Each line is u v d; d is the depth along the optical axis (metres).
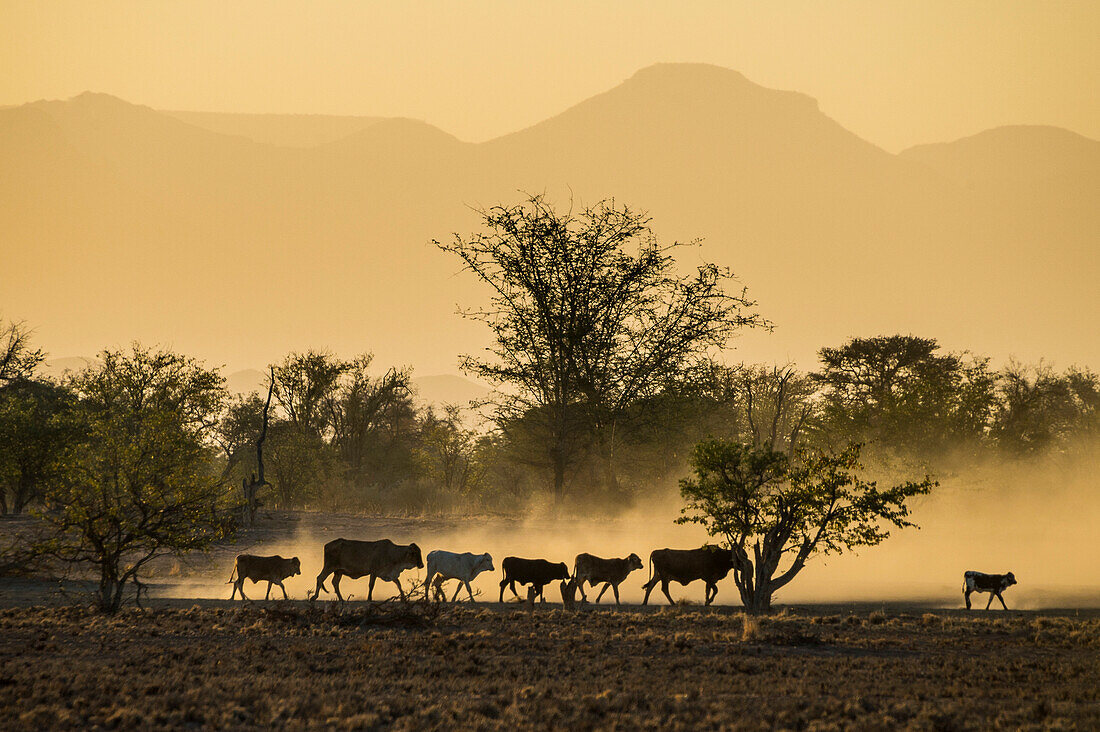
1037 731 43.41
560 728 42.69
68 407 178.12
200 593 90.38
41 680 49.69
